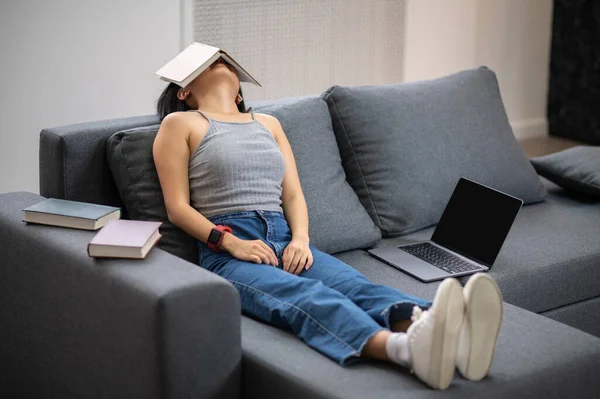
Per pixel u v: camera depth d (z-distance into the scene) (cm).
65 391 220
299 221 251
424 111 308
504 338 210
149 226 217
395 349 190
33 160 361
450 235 280
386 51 475
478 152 315
